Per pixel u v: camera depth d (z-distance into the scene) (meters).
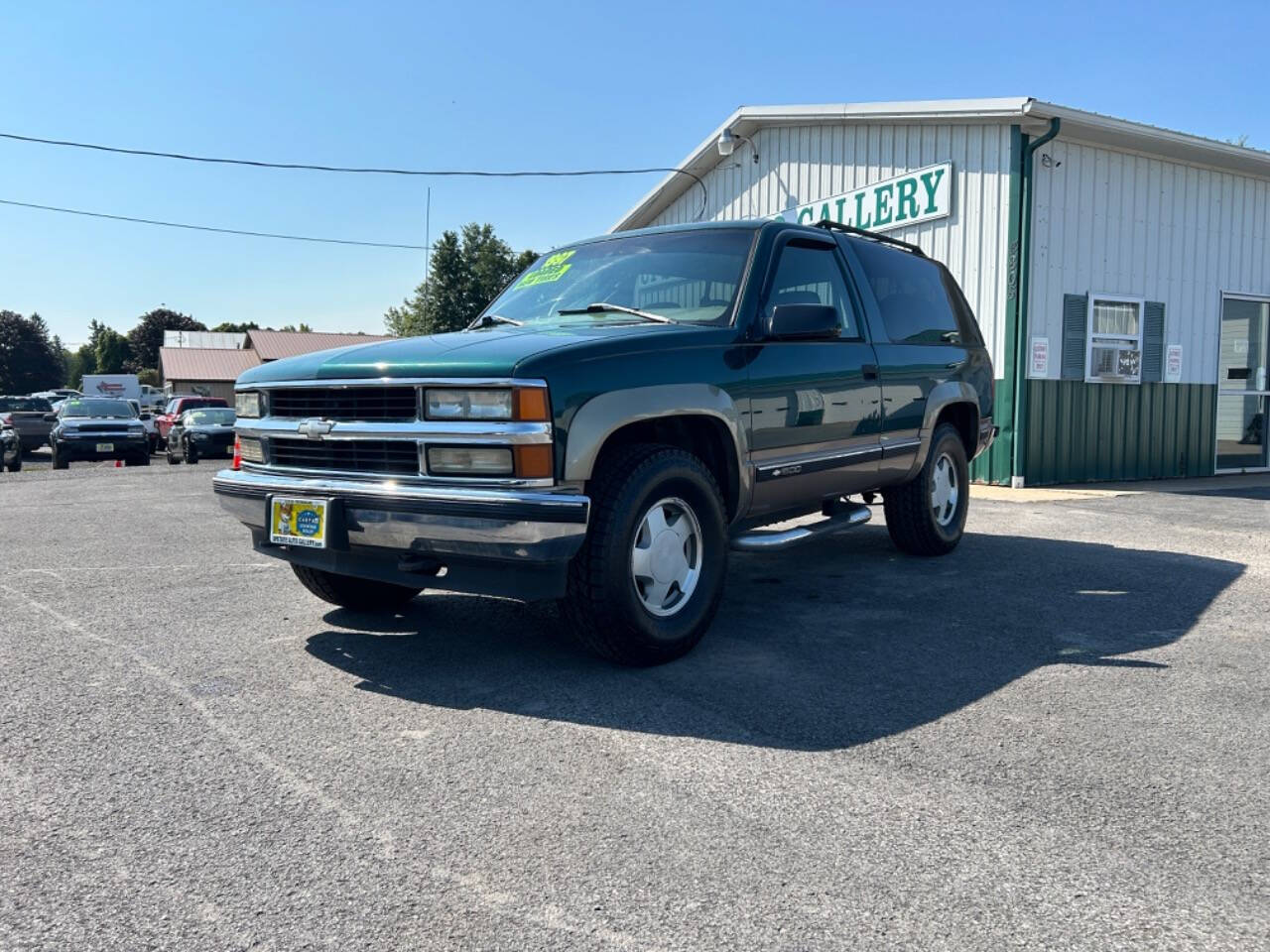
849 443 5.07
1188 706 3.43
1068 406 11.30
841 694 3.54
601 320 4.50
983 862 2.32
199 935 2.03
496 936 2.02
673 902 2.14
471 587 3.59
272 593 5.34
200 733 3.19
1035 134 10.68
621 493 3.62
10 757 2.99
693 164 15.61
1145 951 1.97
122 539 7.32
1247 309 13.27
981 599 5.08
